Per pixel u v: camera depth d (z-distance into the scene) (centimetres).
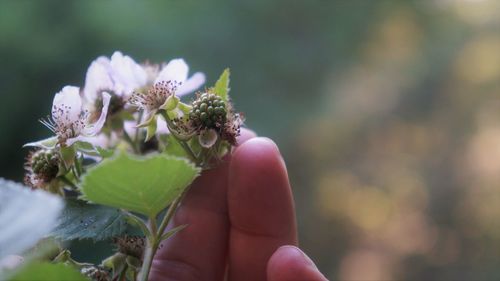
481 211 145
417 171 151
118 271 23
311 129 116
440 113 154
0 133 75
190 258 26
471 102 154
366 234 147
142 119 24
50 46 78
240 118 24
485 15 165
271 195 26
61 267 19
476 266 138
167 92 24
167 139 25
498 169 149
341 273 138
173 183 21
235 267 26
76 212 23
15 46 77
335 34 113
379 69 140
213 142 23
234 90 97
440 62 155
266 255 26
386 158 148
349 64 123
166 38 84
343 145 138
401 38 147
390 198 150
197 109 24
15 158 76
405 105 152
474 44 157
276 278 23
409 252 147
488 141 153
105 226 22
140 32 81
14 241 18
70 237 22
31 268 19
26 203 19
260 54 98
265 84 99
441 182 150
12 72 77
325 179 133
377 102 146
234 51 95
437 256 144
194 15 89
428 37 156
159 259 26
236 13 95
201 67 89
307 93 107
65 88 24
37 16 78
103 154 23
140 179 21
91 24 79
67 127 24
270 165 25
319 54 109
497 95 154
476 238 142
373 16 126
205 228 26
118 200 21
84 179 20
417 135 154
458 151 152
